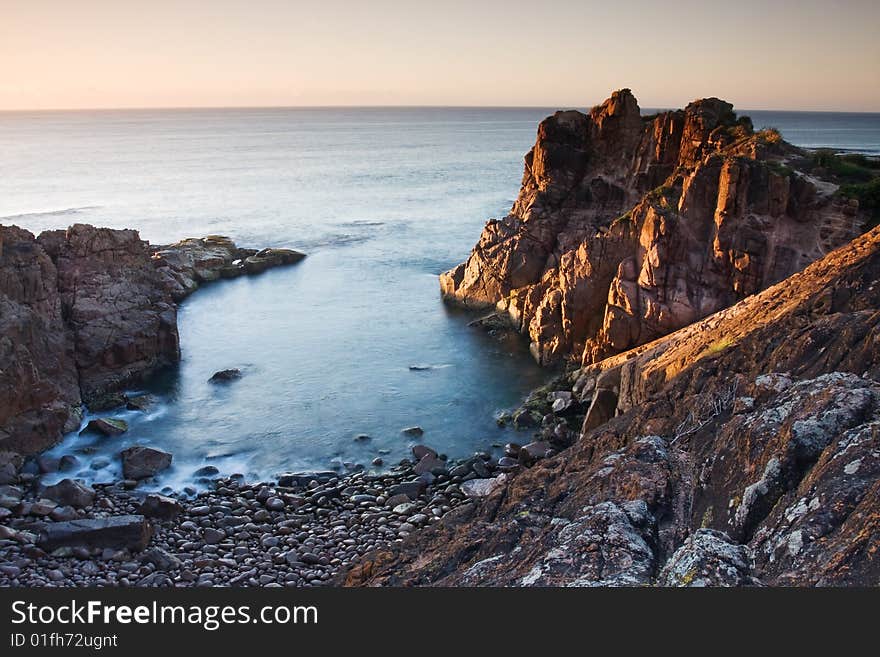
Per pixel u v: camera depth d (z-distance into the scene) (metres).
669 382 23.61
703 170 38.12
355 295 64.50
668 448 18.80
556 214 53.41
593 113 52.88
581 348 44.88
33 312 36.94
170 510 28.47
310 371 45.94
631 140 51.22
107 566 24.59
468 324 55.25
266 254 76.69
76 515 28.03
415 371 45.94
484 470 32.66
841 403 15.02
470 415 39.44
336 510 29.42
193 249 74.44
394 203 119.38
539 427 37.69
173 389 42.72
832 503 12.55
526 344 50.47
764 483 14.30
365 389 43.03
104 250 43.47
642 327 39.78
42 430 34.44
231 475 32.69
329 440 36.41
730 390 19.81
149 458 33.03
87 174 166.50
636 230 41.41
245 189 139.75
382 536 27.06
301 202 121.25
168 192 134.25
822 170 38.53
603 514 14.82
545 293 49.31
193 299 63.78
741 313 28.81
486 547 17.50
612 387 33.78
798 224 36.16
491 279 57.09
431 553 19.16
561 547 14.24
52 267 39.38
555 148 53.19
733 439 16.52
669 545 14.73
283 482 32.06
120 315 42.75
